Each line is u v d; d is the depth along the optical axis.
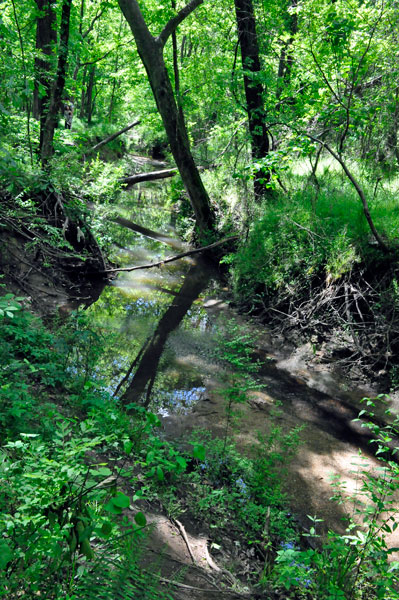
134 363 7.77
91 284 10.68
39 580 2.15
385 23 8.75
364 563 3.64
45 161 9.39
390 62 9.51
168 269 12.82
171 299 10.88
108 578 2.14
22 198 8.95
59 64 9.79
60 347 6.16
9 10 9.98
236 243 12.67
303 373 8.04
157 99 12.14
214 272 12.82
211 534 4.28
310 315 8.96
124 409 6.23
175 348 8.48
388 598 3.23
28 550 2.07
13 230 8.97
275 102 11.95
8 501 2.36
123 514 3.93
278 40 12.66
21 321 6.25
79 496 2.19
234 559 4.03
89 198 11.55
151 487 4.55
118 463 4.56
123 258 13.10
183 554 3.80
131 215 17.69
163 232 16.03
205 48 14.88
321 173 12.55
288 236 10.30
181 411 6.55
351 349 8.06
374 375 7.62
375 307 8.11
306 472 5.63
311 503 5.14
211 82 14.23
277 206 11.59
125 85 25.02
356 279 8.64
